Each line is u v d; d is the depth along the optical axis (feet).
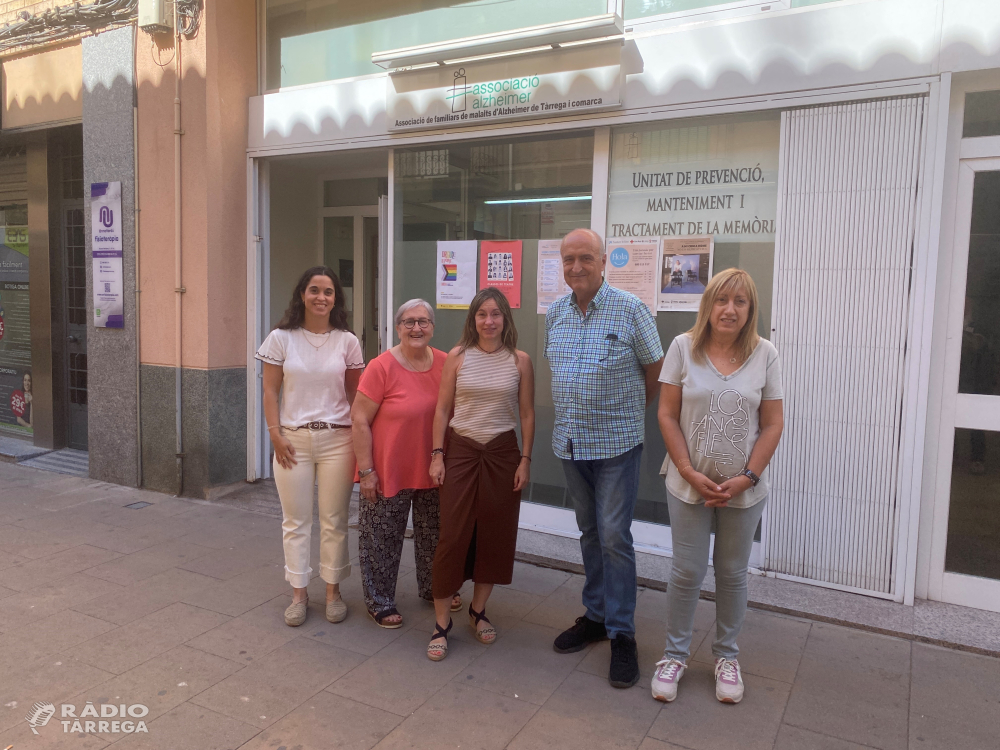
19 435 24.34
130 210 18.53
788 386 12.46
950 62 10.99
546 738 8.71
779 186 12.34
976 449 11.57
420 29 16.39
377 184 20.89
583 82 13.69
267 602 12.48
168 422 18.51
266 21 18.40
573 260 9.97
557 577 13.62
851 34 11.59
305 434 11.50
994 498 11.54
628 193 13.93
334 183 21.59
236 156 18.10
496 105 14.62
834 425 12.16
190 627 11.49
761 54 12.26
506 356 10.73
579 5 14.43
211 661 10.45
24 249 23.66
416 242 16.31
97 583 13.15
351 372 12.09
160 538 15.53
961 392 11.58
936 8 11.02
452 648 10.91
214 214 17.67
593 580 10.92
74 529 16.08
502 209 15.28
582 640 10.93
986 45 10.78
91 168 19.13
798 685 9.85
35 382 23.24
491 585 11.23
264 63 18.44
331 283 11.62
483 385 10.57
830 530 12.33
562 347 10.29
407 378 11.30
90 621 11.65
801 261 12.26
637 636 11.32
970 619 11.41
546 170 14.76
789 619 11.70
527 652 10.82
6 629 11.35
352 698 9.54
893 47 11.33
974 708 9.34
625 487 10.03
